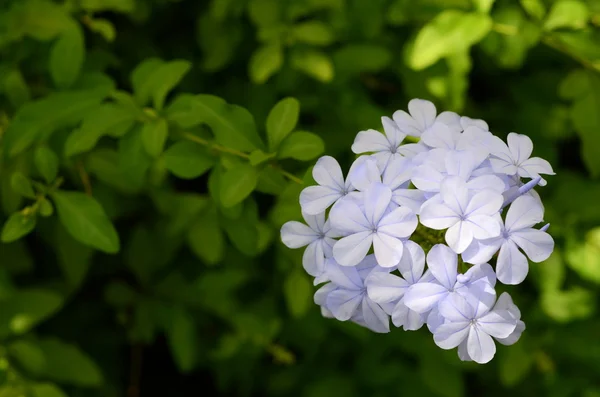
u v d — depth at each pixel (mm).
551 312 725
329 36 688
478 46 765
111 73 741
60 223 686
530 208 551
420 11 695
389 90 763
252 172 597
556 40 677
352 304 562
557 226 721
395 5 700
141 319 742
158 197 694
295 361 822
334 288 567
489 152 561
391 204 555
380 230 553
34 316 673
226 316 733
